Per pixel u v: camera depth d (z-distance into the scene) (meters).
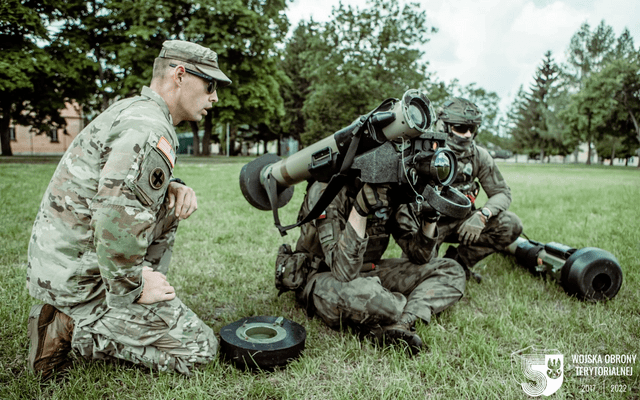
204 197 8.28
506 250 4.01
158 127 1.81
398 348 2.32
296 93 42.62
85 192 1.83
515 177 18.50
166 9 21.09
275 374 2.11
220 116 25.14
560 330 2.67
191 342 2.04
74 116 43.06
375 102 27.88
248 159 26.38
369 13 27.55
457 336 2.53
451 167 1.97
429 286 2.78
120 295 1.78
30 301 2.79
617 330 2.63
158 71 2.04
